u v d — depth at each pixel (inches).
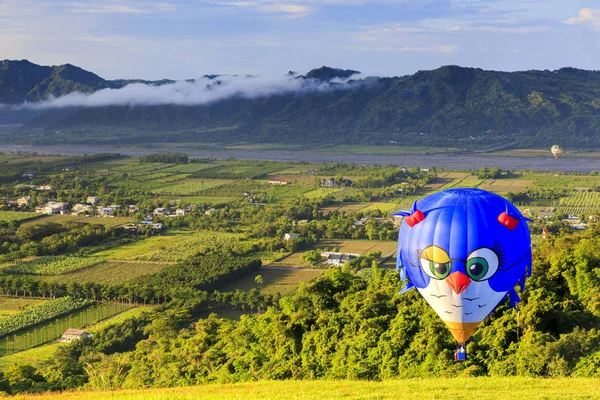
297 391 3826.3
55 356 6441.9
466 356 4443.9
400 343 4635.8
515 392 3595.0
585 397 3454.7
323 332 5088.6
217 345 5777.6
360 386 3917.3
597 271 5036.9
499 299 3649.1
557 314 4692.4
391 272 5954.7
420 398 3499.0
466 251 3516.2
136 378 5290.4
